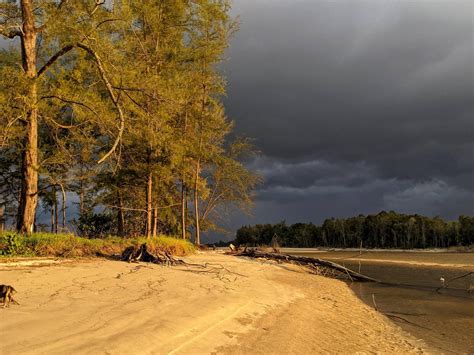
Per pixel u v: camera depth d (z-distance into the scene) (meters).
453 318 11.60
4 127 12.96
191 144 23.14
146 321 6.77
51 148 19.94
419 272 26.91
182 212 29.66
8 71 12.62
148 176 21.80
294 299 12.30
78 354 4.86
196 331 6.79
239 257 28.62
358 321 10.33
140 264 14.68
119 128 14.45
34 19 14.67
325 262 24.69
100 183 24.00
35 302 7.50
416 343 8.49
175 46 21.66
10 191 28.52
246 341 6.90
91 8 13.88
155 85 15.38
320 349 7.15
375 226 89.94
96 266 12.64
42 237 13.98
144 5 17.27
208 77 25.80
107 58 14.45
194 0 21.75
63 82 13.92
